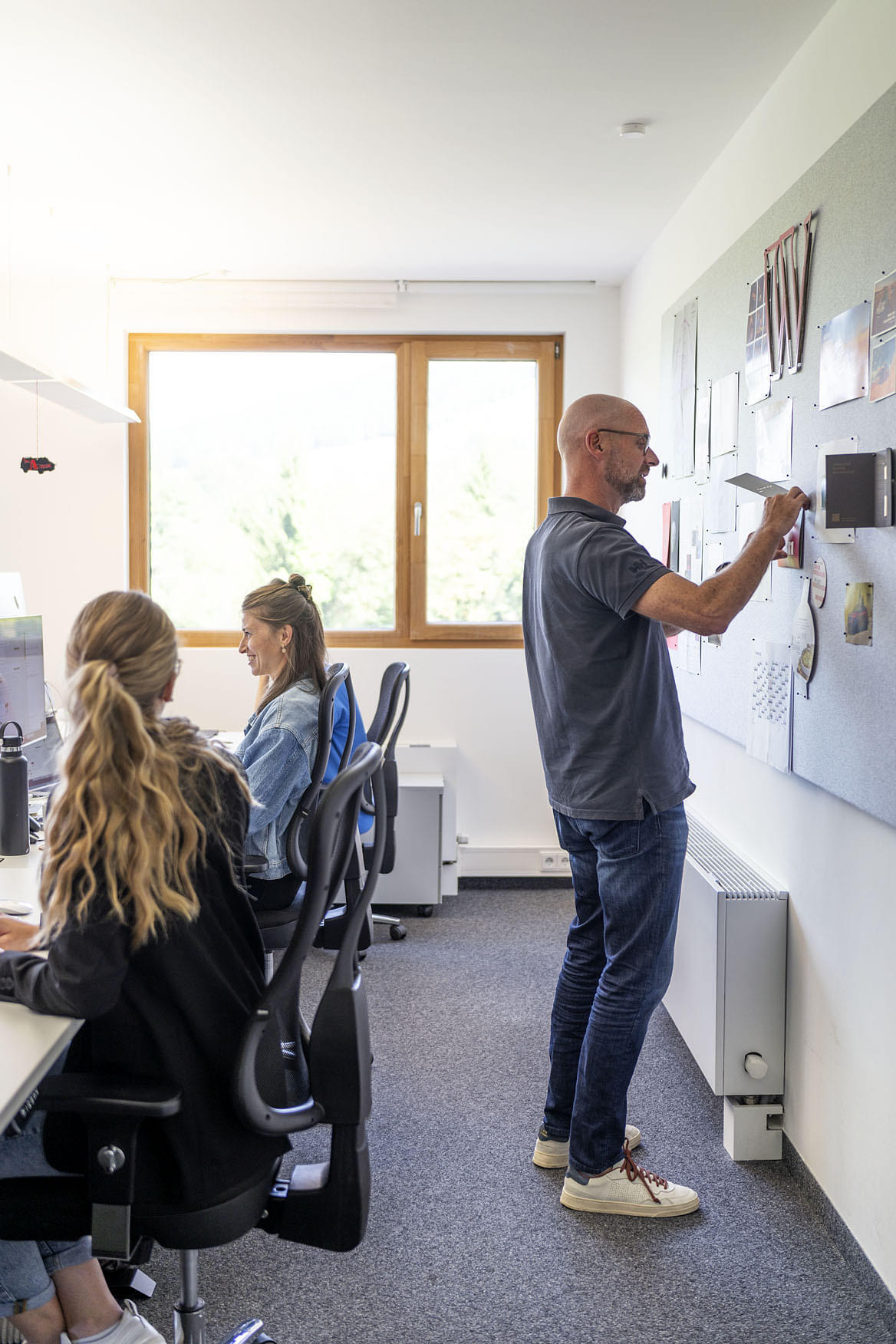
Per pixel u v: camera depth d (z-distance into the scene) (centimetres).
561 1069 237
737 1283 198
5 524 447
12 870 210
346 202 341
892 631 180
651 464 228
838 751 203
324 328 448
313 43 234
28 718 258
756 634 254
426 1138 251
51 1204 134
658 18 222
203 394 455
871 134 189
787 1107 239
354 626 464
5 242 387
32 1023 131
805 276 221
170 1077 131
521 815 468
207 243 388
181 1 215
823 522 204
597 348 450
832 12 214
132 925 126
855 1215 201
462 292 444
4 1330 150
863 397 191
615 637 209
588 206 346
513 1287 197
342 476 459
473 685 462
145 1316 187
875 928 192
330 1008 143
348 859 140
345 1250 142
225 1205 134
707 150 296
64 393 338
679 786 211
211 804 135
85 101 265
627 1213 219
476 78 252
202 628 460
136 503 455
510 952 383
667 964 217
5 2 215
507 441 458
